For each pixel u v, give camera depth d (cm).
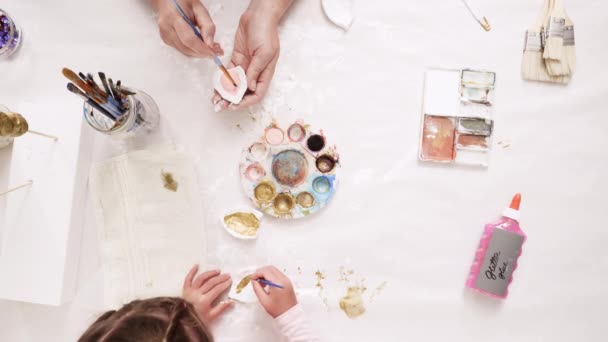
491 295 82
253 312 84
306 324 81
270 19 81
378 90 86
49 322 84
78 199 83
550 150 86
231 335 84
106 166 84
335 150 86
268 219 85
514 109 86
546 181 86
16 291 80
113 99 73
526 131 86
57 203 81
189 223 85
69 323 84
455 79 86
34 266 80
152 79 86
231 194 86
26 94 85
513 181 86
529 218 86
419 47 86
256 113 86
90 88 68
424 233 85
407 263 85
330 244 85
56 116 82
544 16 85
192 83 86
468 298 85
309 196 85
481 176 86
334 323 84
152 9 86
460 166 86
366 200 86
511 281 83
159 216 85
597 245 85
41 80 85
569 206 86
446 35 86
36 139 81
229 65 84
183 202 85
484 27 86
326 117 86
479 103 85
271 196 85
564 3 86
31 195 81
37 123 81
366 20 86
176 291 83
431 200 86
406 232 85
